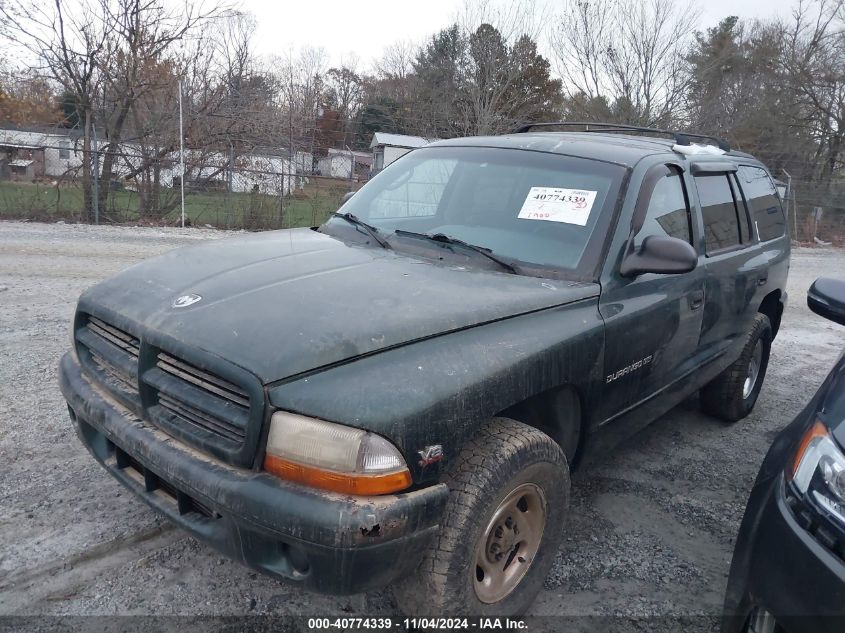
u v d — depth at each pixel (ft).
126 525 10.18
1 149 49.14
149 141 53.21
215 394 7.17
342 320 7.38
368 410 6.51
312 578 6.59
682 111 75.82
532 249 10.17
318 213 53.83
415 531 6.73
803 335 26.89
